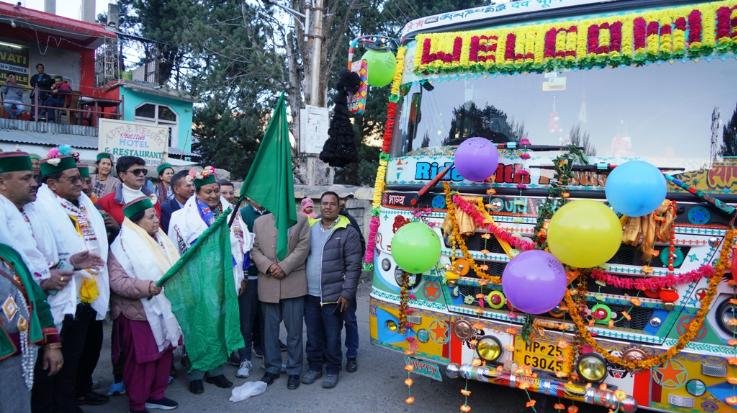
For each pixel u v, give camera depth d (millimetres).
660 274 3109
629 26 3424
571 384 3225
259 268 4699
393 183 4250
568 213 3037
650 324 3146
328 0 13422
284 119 4328
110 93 19297
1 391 2617
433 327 3807
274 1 10047
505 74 3865
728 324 2959
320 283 4879
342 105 4645
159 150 8906
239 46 16016
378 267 4203
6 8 15641
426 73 4141
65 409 3807
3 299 2619
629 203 2922
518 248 3473
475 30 3992
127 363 4031
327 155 4656
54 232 3549
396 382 5004
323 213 4910
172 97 19672
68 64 18547
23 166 3098
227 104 17234
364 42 4508
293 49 14734
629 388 3164
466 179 3736
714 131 3215
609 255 3025
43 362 3051
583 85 3598
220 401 4504
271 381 4895
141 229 4168
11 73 17375
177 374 5184
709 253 3006
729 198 3082
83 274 3705
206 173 4859
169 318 4133
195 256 4172
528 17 3822
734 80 3217
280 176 4238
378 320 4164
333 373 4910
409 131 4219
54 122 16844
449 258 3758
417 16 16078
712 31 3213
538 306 3078
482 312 3609
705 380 2998
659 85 3391
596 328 3234
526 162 3590
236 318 4270
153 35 22250
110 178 6523
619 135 3455
